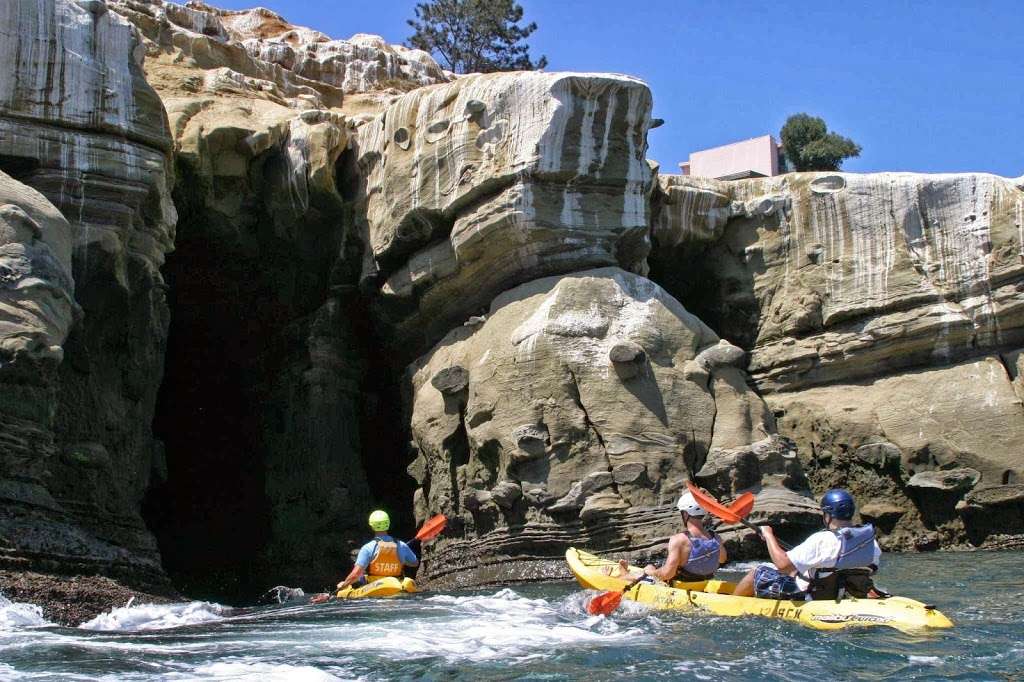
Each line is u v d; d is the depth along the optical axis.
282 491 20.52
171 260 21.45
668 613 10.63
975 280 18.81
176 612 12.67
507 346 17.89
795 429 19.47
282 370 21.39
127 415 17.09
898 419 18.69
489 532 17.48
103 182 16.77
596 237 18.66
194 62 22.59
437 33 42.84
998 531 17.73
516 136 18.45
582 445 17.12
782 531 16.80
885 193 19.64
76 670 8.45
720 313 21.08
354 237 21.05
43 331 13.56
